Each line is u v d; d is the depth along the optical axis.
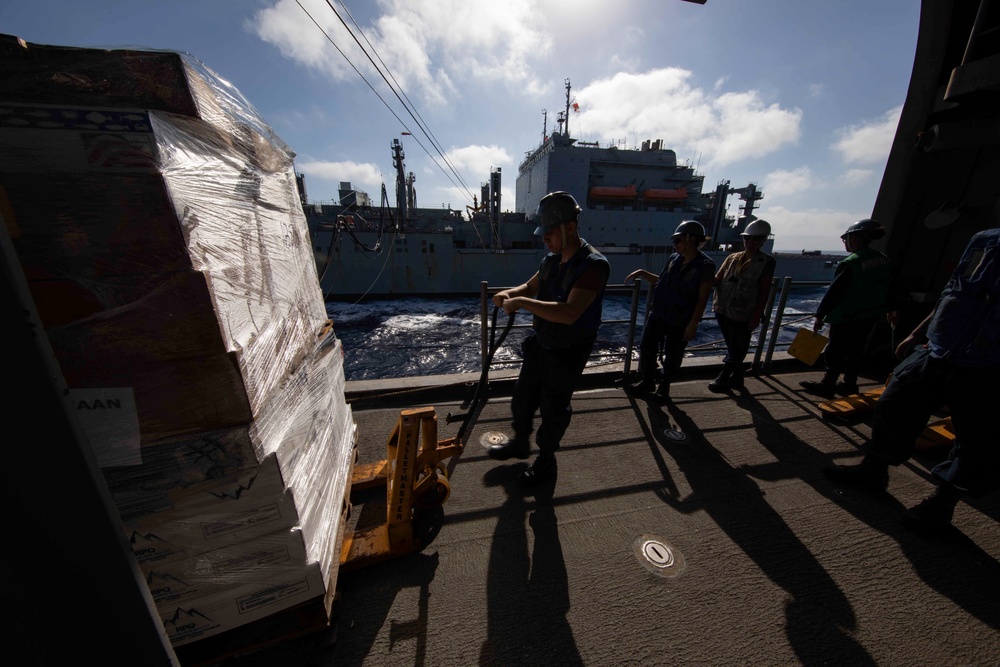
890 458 1.96
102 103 0.76
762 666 1.22
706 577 1.55
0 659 0.48
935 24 2.92
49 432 0.49
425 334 14.73
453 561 1.62
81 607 0.55
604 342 13.00
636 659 1.24
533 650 1.27
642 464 2.33
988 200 2.91
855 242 2.98
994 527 1.81
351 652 1.26
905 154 3.27
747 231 3.06
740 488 2.11
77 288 0.78
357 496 2.05
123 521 0.94
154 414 0.89
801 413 3.01
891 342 3.71
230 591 1.11
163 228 0.79
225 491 1.02
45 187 0.73
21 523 0.49
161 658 0.64
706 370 3.86
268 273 1.25
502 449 2.34
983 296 1.51
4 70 0.69
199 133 0.91
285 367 1.26
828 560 1.63
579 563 1.62
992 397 1.50
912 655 1.25
